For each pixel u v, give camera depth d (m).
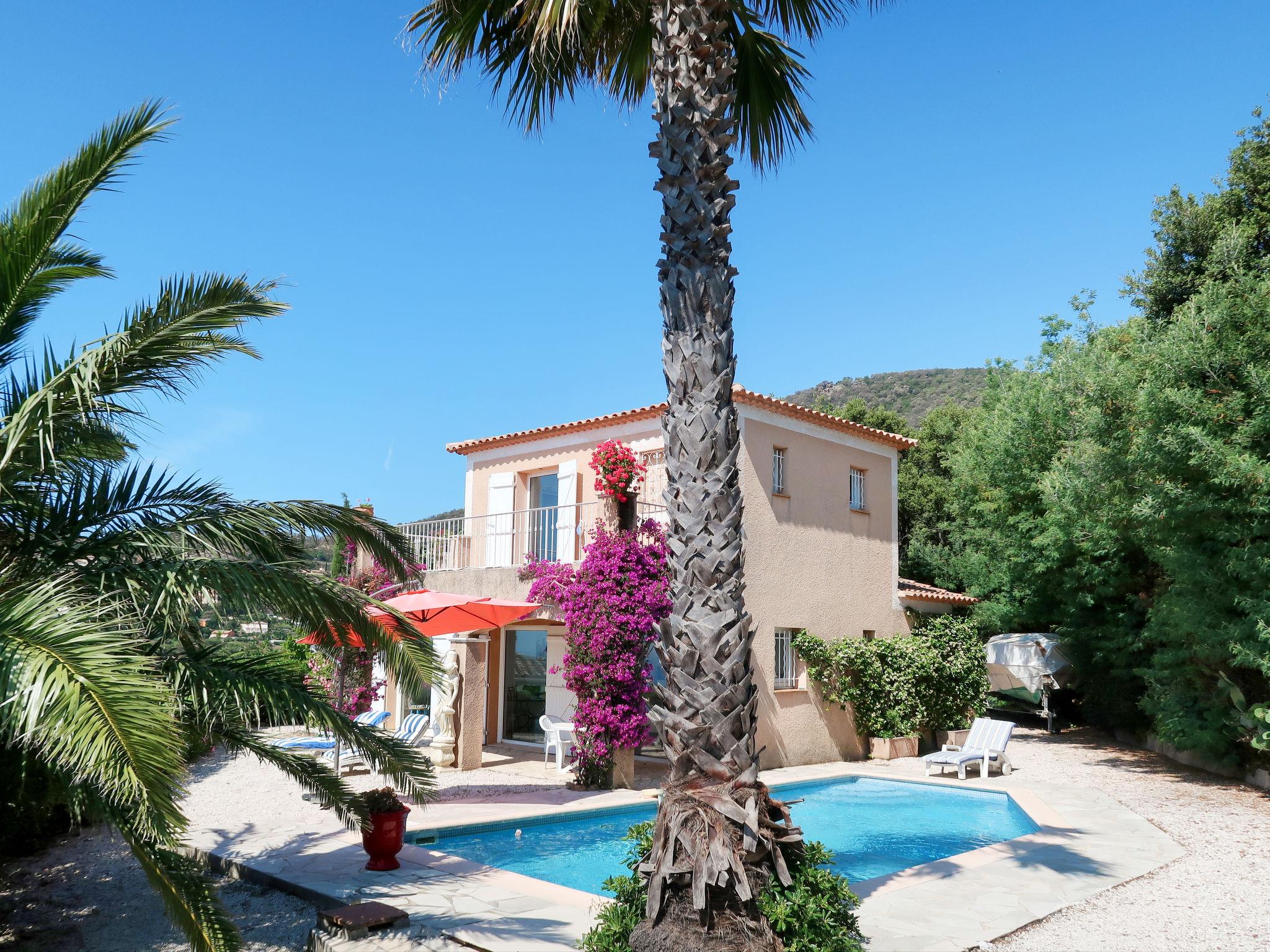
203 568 5.41
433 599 12.97
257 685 5.58
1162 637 15.01
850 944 4.93
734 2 7.60
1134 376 14.16
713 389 5.55
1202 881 7.86
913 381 111.62
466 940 5.93
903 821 12.39
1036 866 8.41
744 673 5.19
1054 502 16.78
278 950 6.11
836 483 17.98
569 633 13.82
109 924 6.70
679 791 5.05
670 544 5.46
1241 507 12.09
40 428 4.88
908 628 19.52
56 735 3.74
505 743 18.12
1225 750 14.18
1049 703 23.42
